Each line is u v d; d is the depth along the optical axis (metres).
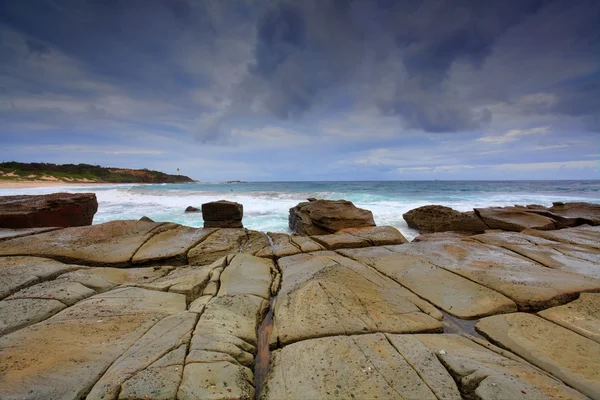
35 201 11.02
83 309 4.10
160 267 6.79
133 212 20.48
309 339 3.63
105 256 7.09
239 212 14.05
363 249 7.88
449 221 13.28
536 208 14.84
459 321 4.32
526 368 3.06
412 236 13.71
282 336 3.76
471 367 2.95
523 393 2.59
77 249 7.23
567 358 3.27
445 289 5.16
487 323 4.12
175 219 18.23
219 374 2.87
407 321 4.09
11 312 3.96
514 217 12.84
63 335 3.41
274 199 26.62
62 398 2.53
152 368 2.86
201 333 3.51
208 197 28.56
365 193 32.06
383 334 3.66
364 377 2.89
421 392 2.68
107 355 3.12
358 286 4.91
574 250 7.27
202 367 2.93
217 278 5.53
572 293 4.74
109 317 3.92
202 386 2.70
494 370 2.92
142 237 8.22
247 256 6.87
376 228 10.27
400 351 3.29
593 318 4.05
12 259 6.51
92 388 2.65
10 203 10.50
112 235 8.12
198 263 7.41
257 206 22.44
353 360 3.14
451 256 6.87
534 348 3.48
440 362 3.10
